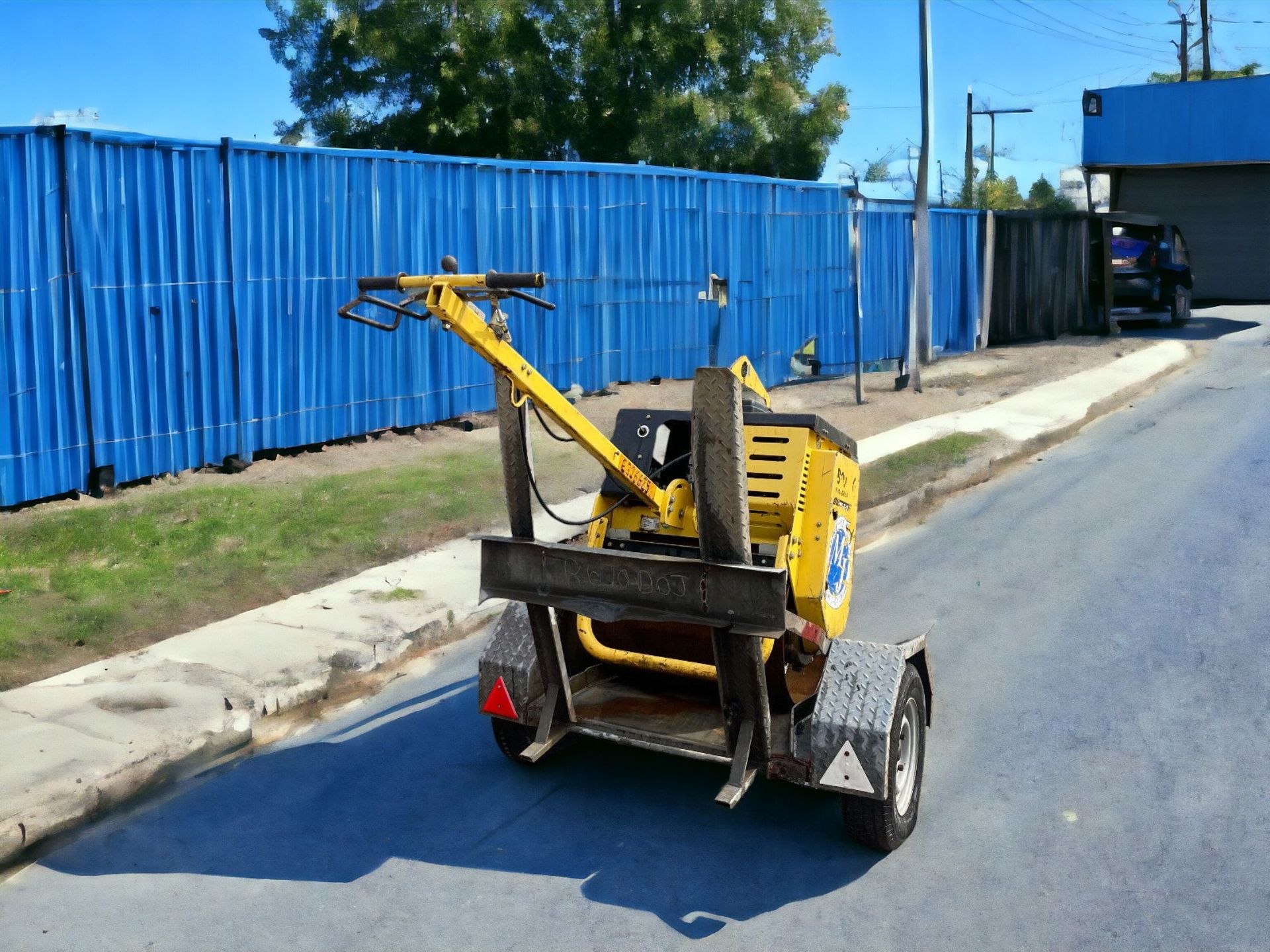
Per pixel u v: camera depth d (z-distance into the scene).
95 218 10.26
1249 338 23.03
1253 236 31.61
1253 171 31.34
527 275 4.22
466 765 6.04
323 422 12.67
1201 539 9.95
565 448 13.27
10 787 5.29
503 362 4.64
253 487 10.95
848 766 4.84
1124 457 13.38
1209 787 5.68
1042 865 5.02
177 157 10.90
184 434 11.26
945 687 7.11
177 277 11.02
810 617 5.62
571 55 29.42
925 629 8.21
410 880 4.92
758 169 32.78
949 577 9.39
